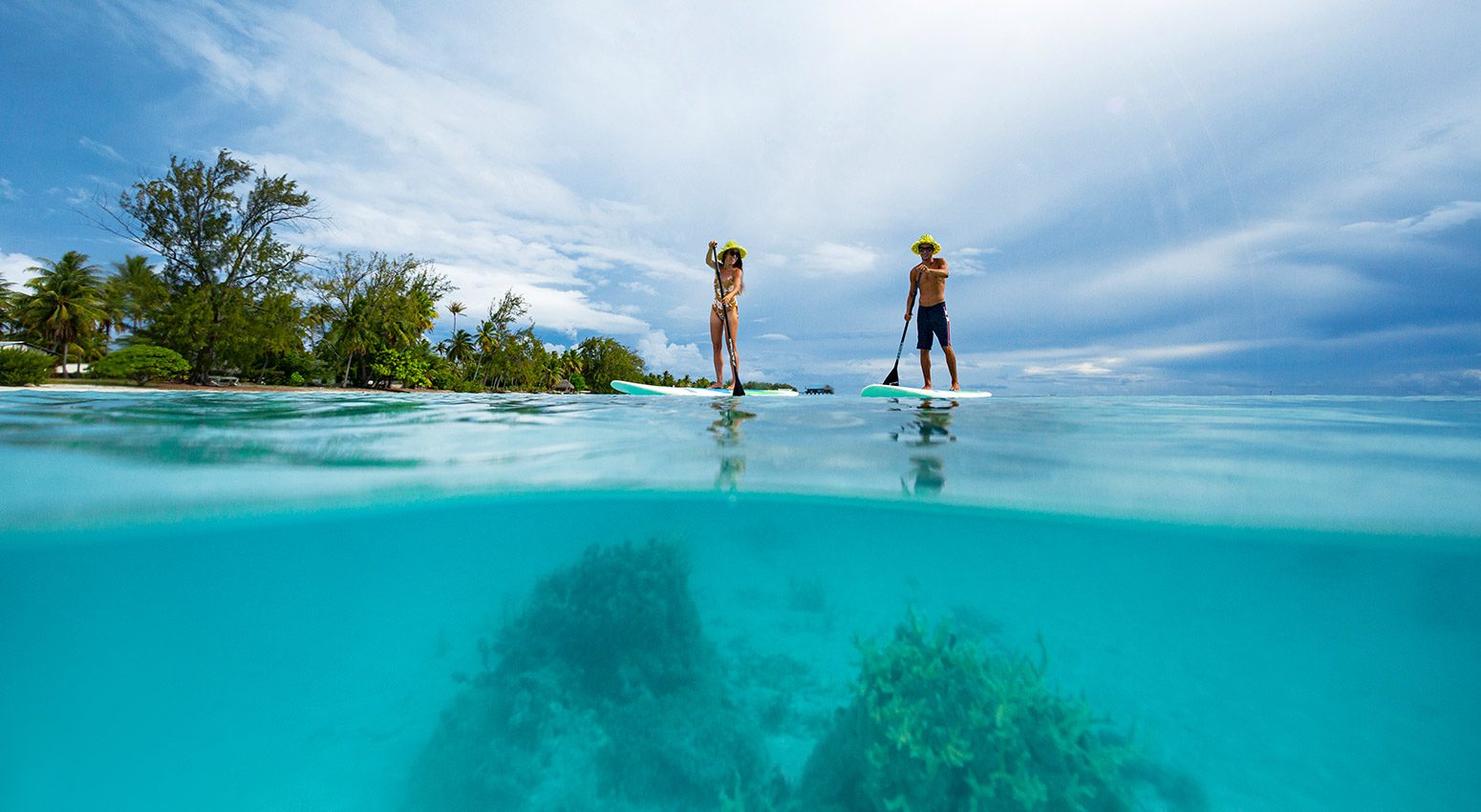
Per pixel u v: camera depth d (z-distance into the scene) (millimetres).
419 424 6242
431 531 4648
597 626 3943
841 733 3012
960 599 5293
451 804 3225
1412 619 3867
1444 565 3434
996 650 4516
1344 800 2992
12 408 7309
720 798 2988
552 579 4312
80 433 4910
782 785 3191
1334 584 3916
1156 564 4320
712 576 5832
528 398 13945
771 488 3863
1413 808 2916
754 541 4961
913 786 2627
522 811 3074
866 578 5535
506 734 3453
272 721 4352
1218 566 4129
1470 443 4668
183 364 30766
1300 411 7625
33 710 3678
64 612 3723
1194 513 3252
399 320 47719
